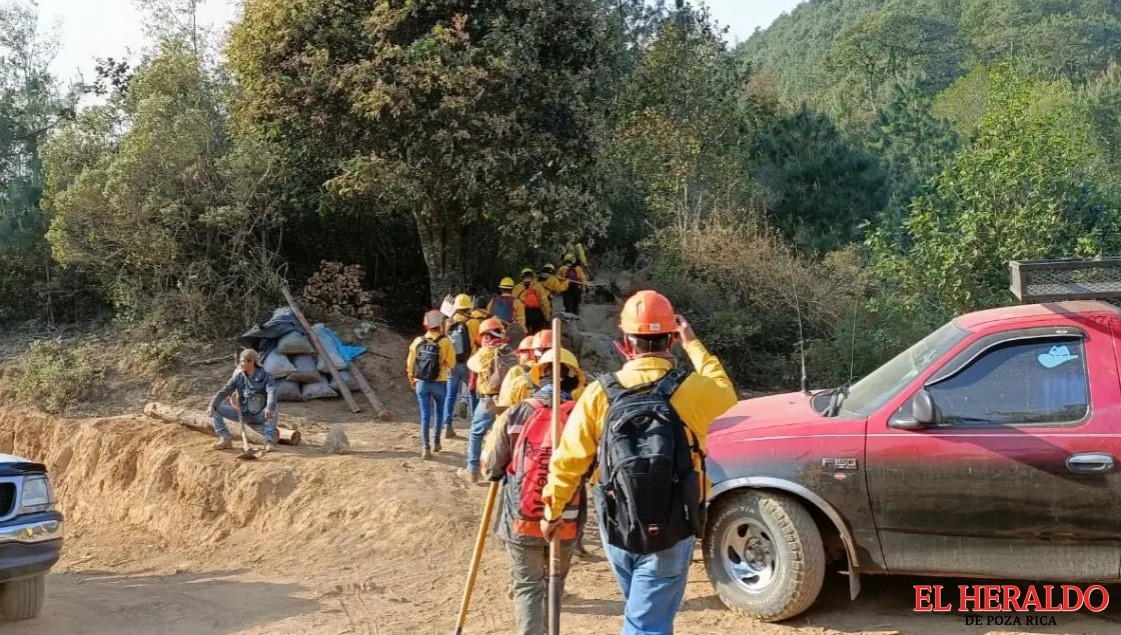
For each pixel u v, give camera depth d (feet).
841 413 21.54
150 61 57.26
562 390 18.49
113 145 56.44
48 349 53.93
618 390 14.21
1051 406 19.90
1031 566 19.69
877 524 20.43
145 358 51.93
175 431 43.27
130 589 29.89
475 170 51.55
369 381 51.44
